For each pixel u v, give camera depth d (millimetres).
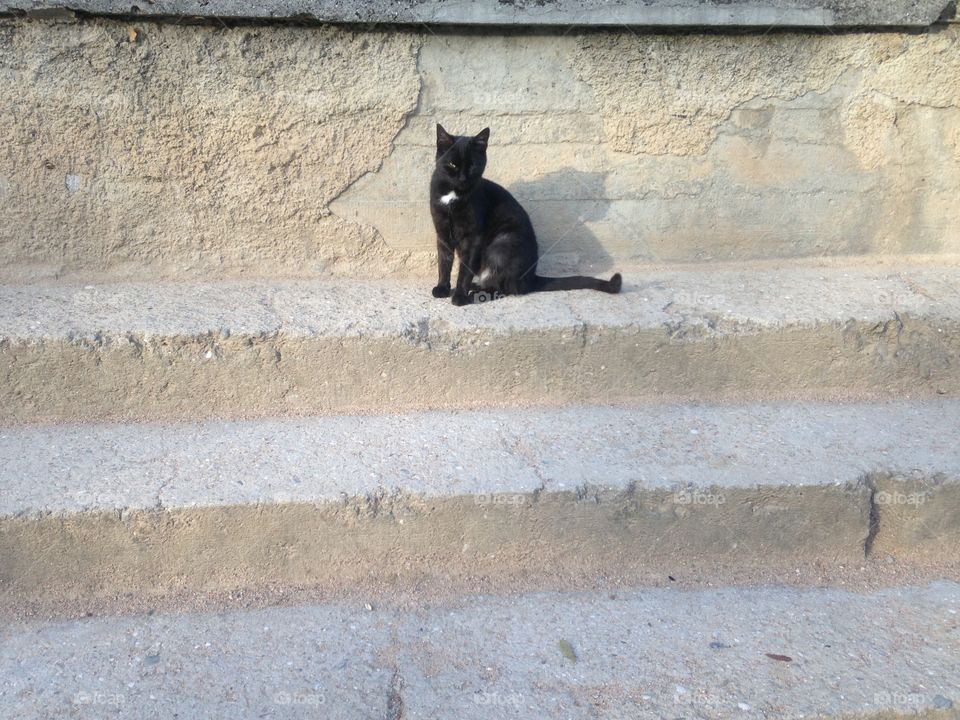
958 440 2111
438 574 1942
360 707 1661
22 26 2293
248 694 1678
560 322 2238
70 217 2432
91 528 1837
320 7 2324
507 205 2432
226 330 2158
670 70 2520
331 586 1920
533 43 2473
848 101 2582
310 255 2562
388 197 2541
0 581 1849
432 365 2227
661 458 2031
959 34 2537
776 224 2670
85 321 2180
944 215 2686
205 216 2484
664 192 2623
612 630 1822
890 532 2021
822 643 1792
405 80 2457
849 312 2307
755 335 2266
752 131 2590
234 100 2404
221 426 2146
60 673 1705
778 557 2000
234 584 1909
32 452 2008
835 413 2232
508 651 1774
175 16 2305
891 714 1656
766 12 2438
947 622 1846
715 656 1762
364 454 2025
